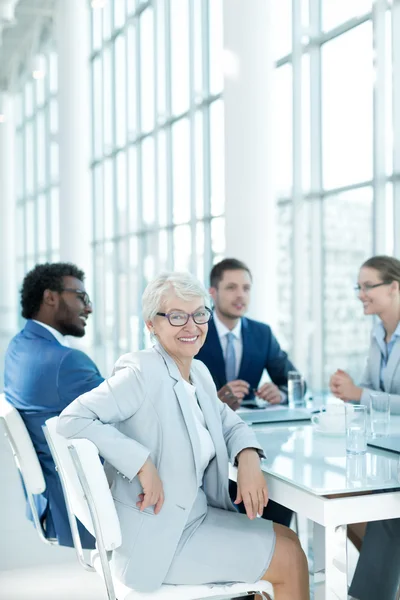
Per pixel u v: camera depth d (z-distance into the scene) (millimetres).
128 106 10312
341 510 1753
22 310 2834
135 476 1939
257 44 6152
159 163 9359
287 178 6441
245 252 6195
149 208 9859
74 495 2070
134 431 1978
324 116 5984
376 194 5191
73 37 11359
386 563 2387
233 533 1953
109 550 1972
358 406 2170
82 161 11492
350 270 5719
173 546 1896
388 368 2984
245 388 3041
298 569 1938
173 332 2045
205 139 8078
